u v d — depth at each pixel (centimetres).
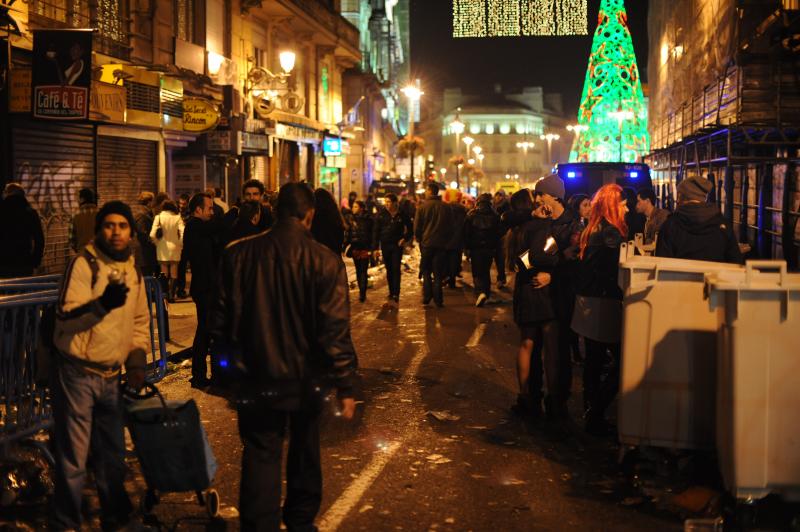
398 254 1567
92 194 1311
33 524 519
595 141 6078
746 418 494
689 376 573
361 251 1605
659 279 576
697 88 2577
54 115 1382
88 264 478
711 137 2211
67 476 480
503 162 16162
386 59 8375
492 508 543
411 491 575
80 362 475
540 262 724
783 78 1864
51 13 1600
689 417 574
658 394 577
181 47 2256
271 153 3042
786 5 1872
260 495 436
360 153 5350
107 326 478
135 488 585
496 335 1229
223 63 2570
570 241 719
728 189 2272
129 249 496
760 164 2136
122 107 1655
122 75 1684
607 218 710
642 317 577
